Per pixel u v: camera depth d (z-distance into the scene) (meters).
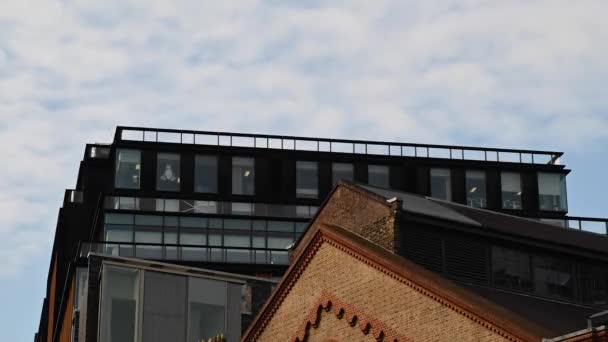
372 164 99.75
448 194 99.88
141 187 95.38
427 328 37.81
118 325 54.44
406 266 39.31
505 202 100.75
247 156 98.19
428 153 101.75
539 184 101.94
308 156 98.88
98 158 102.69
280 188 97.56
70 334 83.56
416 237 43.62
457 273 43.28
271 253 94.50
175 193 95.56
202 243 94.06
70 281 89.44
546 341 33.50
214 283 57.06
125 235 92.94
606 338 32.28
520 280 44.09
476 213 48.88
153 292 55.47
